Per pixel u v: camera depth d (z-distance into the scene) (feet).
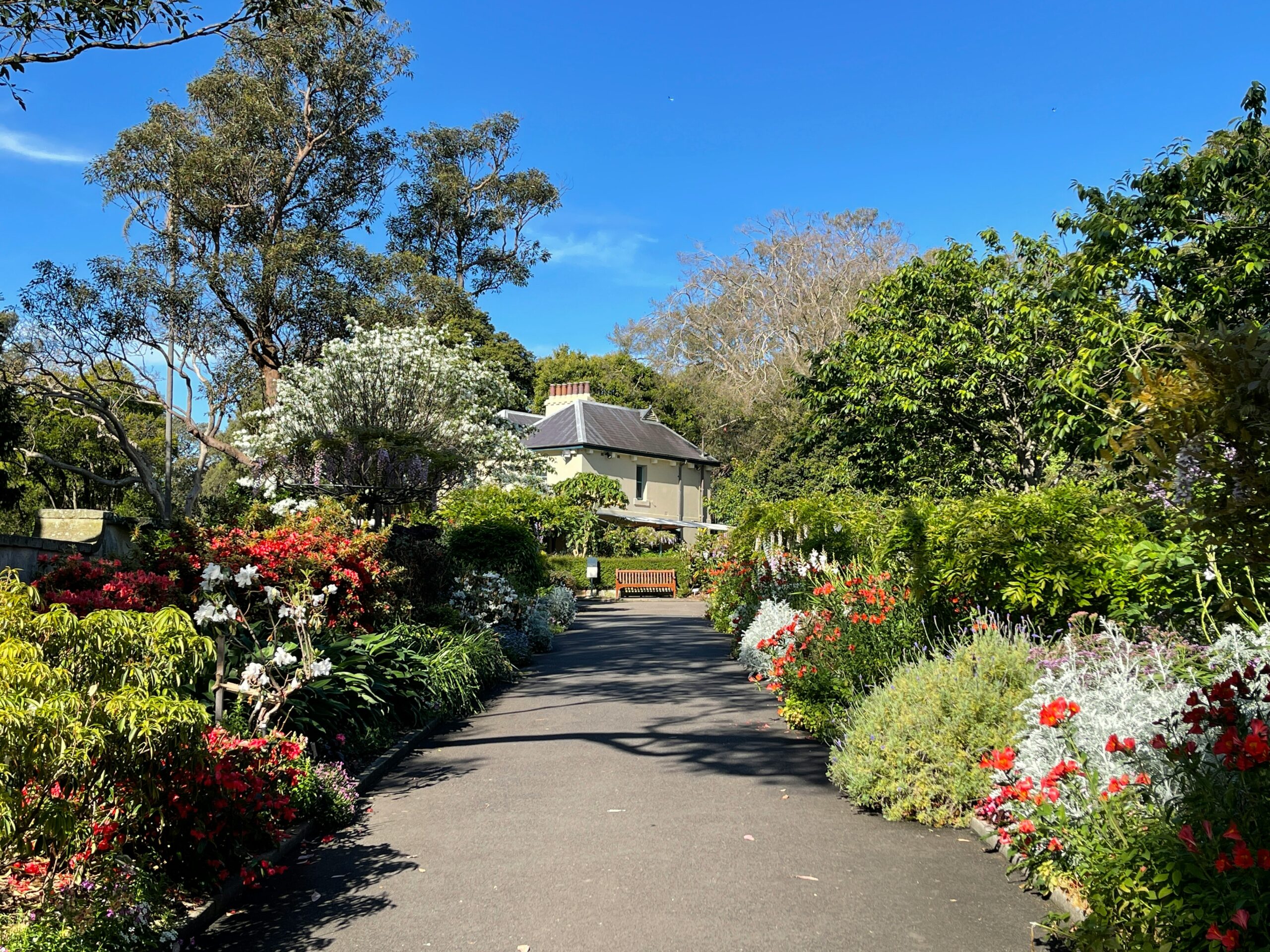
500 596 53.01
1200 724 14.25
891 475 65.77
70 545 47.44
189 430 96.63
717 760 27.55
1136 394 13.02
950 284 60.95
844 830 20.48
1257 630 17.69
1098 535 25.67
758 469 115.24
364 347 67.51
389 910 16.17
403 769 27.40
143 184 92.63
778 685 37.29
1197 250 38.93
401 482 52.16
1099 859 13.99
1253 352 11.55
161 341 90.48
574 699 39.83
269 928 15.53
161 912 14.66
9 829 13.02
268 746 19.92
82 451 134.72
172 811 15.93
